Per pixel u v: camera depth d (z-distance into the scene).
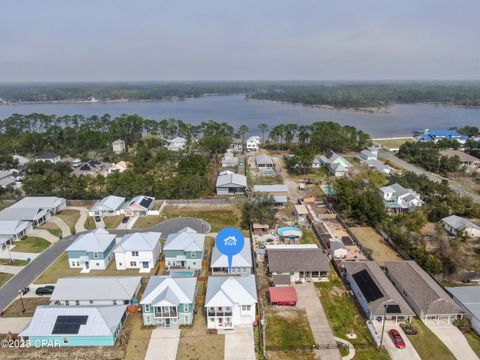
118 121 162.50
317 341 41.19
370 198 73.00
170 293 43.66
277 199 82.19
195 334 42.47
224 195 92.06
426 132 160.12
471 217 75.50
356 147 145.12
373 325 43.31
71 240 68.19
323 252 60.59
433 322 43.94
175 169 112.31
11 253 63.19
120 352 39.69
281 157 135.00
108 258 59.06
